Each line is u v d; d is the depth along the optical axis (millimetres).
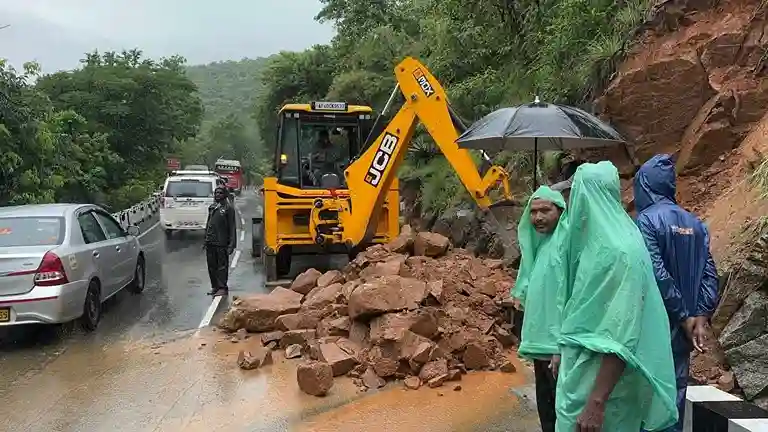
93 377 6441
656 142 7980
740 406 3590
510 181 11055
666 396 2861
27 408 5641
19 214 8367
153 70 42625
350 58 25391
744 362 4875
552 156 9922
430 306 6953
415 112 8891
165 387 6121
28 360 7035
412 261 8625
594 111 8695
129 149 39750
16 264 7328
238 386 6121
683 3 8156
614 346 2732
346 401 5668
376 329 6457
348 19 28188
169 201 18906
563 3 11688
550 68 11266
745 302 5039
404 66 8945
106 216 9891
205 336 7941
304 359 6902
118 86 38812
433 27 17922
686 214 3600
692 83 7742
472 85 14531
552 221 3852
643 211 3682
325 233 10648
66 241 7953
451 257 9273
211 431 5113
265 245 11242
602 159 8508
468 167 8422
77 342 7727
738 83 7336
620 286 2795
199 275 12562
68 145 24672
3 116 16531
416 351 6059
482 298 7441
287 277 11812
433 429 5055
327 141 11703
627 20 9148
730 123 7242
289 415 5391
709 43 7680
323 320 7453
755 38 7465
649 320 2861
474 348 6387
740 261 5258
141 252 10906
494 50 15211
